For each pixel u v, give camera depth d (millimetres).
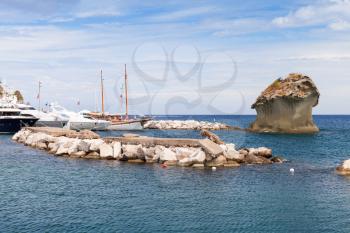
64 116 101062
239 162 43531
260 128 109500
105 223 23891
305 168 42094
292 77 104625
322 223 24188
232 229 23047
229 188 32312
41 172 39656
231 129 136000
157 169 40156
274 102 103562
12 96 117812
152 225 23609
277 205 27703
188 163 41531
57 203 28109
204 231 22719
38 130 74500
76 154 50219
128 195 30172
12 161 47562
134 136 53812
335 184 34031
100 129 104125
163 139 45625
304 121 103625
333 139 85750
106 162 45312
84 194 30547
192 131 123812
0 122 95188
